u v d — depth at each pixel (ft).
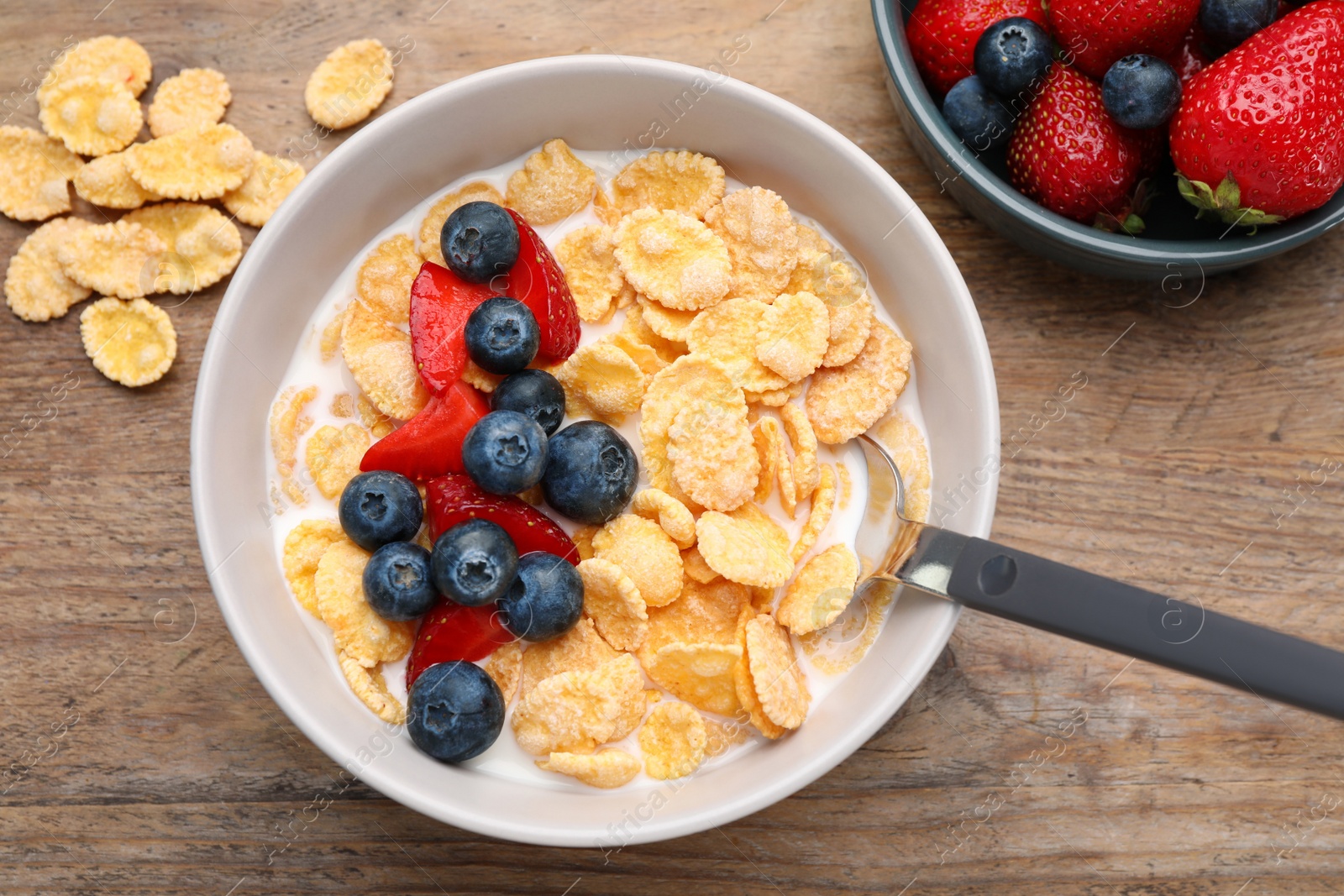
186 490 1.46
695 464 1.33
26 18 1.48
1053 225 1.36
